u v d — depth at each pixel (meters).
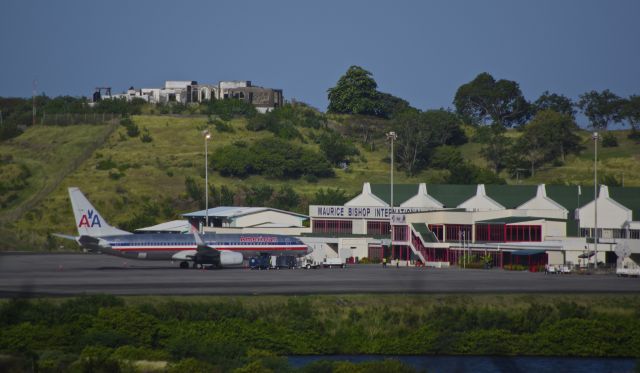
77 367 155.00
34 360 161.38
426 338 189.62
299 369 163.00
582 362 183.00
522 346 189.62
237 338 183.25
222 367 161.88
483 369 175.88
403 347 188.00
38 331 175.88
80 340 175.00
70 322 183.88
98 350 166.50
